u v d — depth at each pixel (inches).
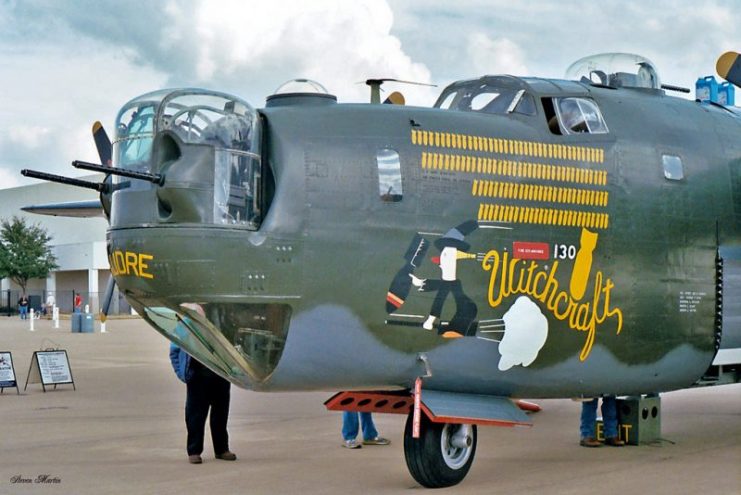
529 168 414.6
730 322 474.9
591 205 429.4
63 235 2851.9
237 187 366.3
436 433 391.2
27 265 2659.9
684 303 458.3
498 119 422.0
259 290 366.9
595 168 432.1
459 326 396.8
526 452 474.3
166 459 460.4
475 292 399.5
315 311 375.9
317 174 377.4
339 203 379.2
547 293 416.2
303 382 385.4
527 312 410.6
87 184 388.5
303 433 540.1
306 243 373.1
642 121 457.1
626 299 438.6
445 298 393.7
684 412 613.9
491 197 404.8
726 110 522.9
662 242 450.0
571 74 494.0
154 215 364.2
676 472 419.2
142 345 1306.6
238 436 529.7
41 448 491.2
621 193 438.6
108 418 599.2
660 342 450.0
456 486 395.5
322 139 382.3
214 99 372.2
